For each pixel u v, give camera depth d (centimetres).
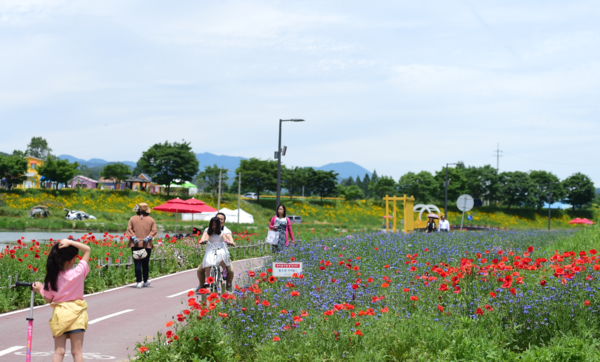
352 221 7781
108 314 930
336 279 916
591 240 1745
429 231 2806
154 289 1241
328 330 616
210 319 636
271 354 575
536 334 638
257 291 733
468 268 870
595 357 552
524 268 905
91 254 1408
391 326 656
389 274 1068
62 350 495
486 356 551
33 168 9925
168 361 565
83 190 6812
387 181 9100
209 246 1003
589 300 734
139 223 1264
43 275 1113
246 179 7881
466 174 9838
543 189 10100
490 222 8825
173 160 7388
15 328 808
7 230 4275
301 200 8138
